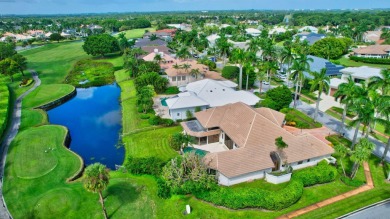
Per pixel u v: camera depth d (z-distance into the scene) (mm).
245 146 47344
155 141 59688
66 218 38562
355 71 91562
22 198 42531
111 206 40531
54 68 132250
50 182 46312
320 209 38812
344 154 44125
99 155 57156
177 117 69375
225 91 75438
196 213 38688
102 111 82500
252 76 94125
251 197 38844
